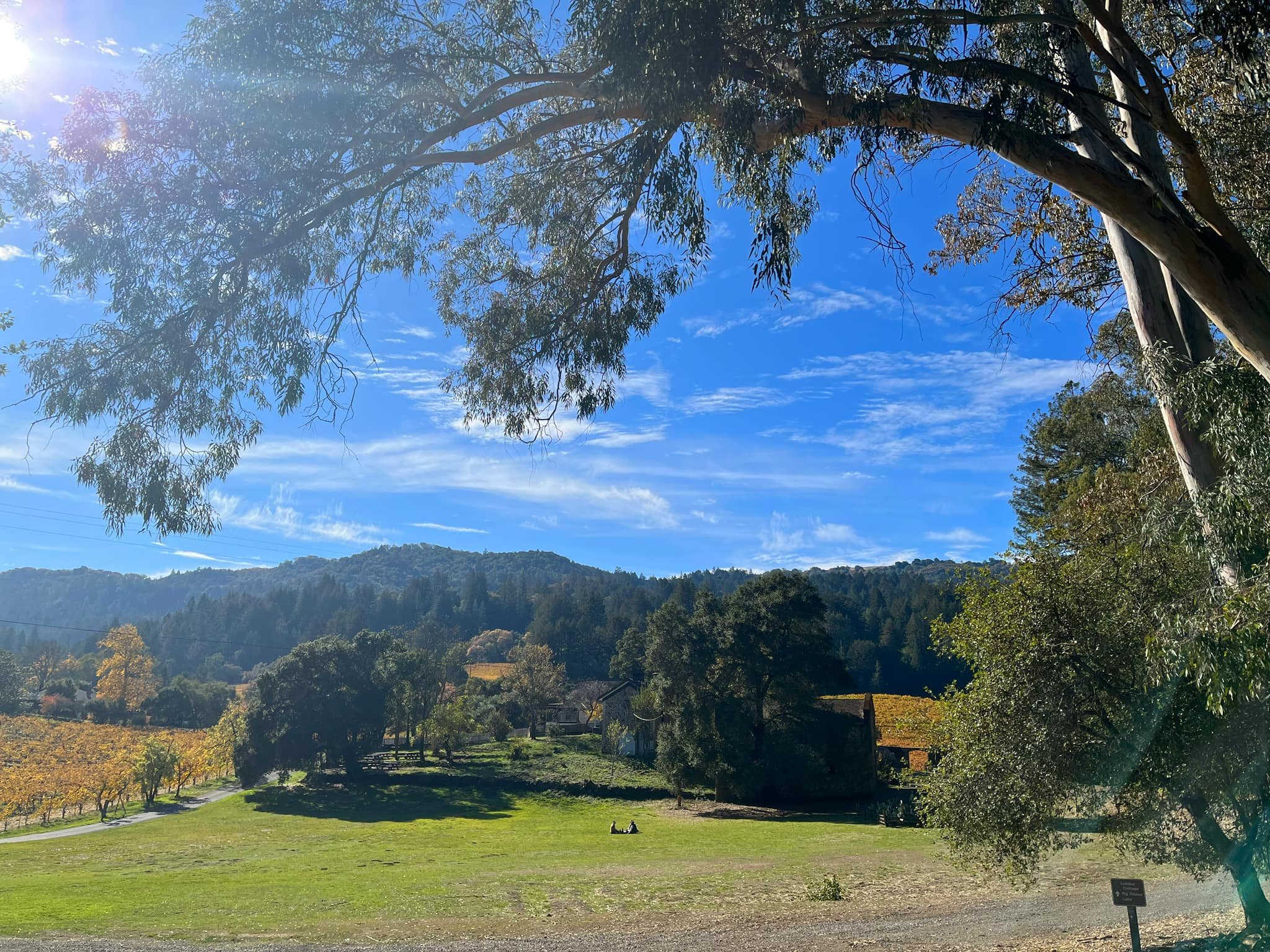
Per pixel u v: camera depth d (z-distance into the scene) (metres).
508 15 10.81
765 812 46.62
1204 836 9.38
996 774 9.94
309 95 9.76
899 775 13.04
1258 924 9.58
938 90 9.07
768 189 11.09
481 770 58.78
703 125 9.62
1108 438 31.28
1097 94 8.49
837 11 9.03
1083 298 15.57
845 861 26.80
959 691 11.05
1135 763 9.38
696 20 8.20
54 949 14.36
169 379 9.51
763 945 13.96
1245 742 8.88
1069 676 9.79
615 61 8.74
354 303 10.88
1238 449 7.66
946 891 19.48
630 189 10.34
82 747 66.31
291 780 61.56
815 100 9.15
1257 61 8.49
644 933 16.12
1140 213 8.39
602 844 34.28
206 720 89.00
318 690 56.84
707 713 50.62
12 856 32.25
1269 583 6.45
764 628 50.69
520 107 12.11
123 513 9.48
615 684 87.06
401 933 16.48
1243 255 8.14
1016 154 8.66
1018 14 9.03
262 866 28.67
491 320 12.91
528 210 12.55
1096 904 16.05
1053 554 10.55
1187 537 7.90
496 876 25.03
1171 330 10.17
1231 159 11.68
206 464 9.96
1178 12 9.52
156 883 24.61
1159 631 7.64
